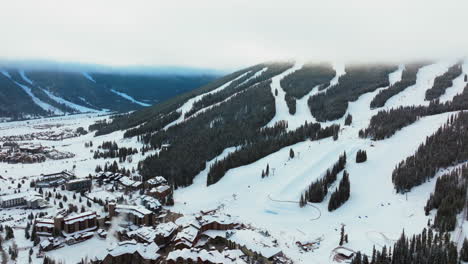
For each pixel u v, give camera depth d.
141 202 162.25
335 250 119.75
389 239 125.25
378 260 102.19
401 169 170.12
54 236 126.75
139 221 139.38
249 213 157.62
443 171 168.75
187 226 132.50
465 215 128.38
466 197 136.88
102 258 109.50
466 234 117.44
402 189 161.25
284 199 166.00
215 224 133.38
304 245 124.31
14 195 162.00
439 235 114.25
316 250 121.75
